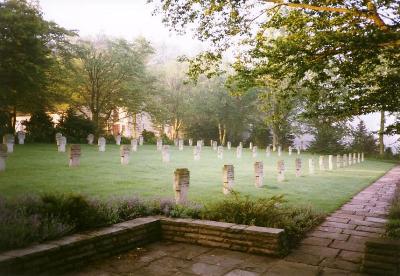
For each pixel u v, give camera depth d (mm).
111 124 60781
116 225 7668
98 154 29016
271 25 9586
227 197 13367
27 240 6012
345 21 8352
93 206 7816
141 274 6168
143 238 7887
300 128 61250
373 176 27000
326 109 10281
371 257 6414
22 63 33219
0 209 6977
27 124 41969
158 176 18453
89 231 7074
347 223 10602
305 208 11477
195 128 73250
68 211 7309
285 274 6328
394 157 57031
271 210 8859
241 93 10656
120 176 17625
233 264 6773
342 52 8336
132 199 9430
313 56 8500
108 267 6445
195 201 11445
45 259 5789
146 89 53438
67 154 25953
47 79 39062
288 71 8992
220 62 10516
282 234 7504
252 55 9344
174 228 8234
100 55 49344
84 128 45531
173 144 59156
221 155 33781
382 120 55500
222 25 9875
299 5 8555
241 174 22172
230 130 71438
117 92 52125
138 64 50719
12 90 35469
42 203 7648
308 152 62312
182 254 7293
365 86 9906
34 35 34500
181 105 66875
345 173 28672
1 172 16172
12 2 33875
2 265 5191
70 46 45312
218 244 7770
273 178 21438
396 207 11750
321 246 8125
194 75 10750
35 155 24141
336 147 60219
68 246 6168
